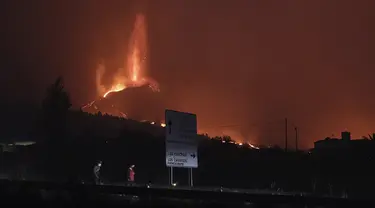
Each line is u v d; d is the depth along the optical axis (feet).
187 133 110.11
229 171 173.68
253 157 197.47
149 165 177.37
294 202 68.44
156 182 147.54
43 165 170.40
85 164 167.84
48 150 183.42
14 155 184.65
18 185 81.41
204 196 75.72
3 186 79.30
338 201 66.28
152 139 215.92
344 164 169.48
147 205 65.26
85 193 71.56
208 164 183.42
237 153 208.23
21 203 66.39
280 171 171.22
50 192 75.51
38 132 194.18
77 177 119.44
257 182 157.38
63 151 181.98
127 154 190.49
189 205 64.39
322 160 177.78
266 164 182.60
